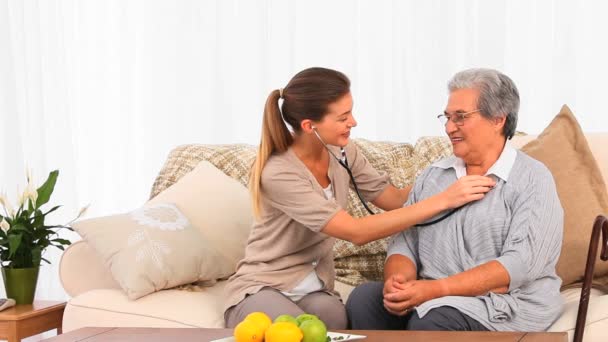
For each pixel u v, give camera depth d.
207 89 3.98
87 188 4.15
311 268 2.49
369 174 2.61
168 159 3.29
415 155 3.07
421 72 3.66
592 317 2.22
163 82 4.04
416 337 1.89
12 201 4.14
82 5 4.12
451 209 2.36
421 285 2.22
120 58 4.09
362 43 3.75
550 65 3.53
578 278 2.61
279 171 2.39
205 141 3.99
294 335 1.71
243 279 2.48
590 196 2.63
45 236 2.99
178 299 2.59
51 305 2.90
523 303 2.22
